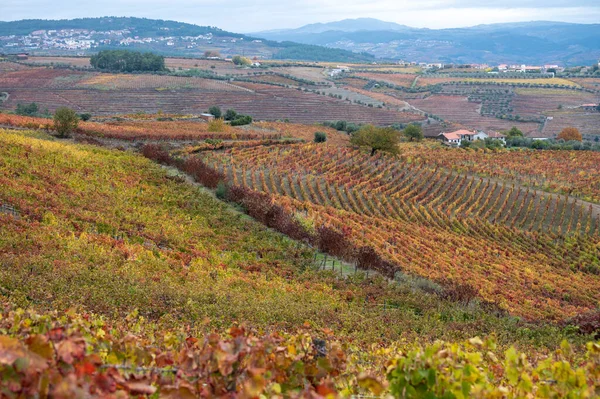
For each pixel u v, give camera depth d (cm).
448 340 1942
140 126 9394
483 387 541
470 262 4509
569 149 10831
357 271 3372
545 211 6575
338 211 5181
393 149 8262
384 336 1953
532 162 9012
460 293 3109
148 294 1959
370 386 487
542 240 5766
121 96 15212
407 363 522
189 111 14500
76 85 15888
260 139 8769
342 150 8362
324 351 672
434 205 6456
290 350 603
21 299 1597
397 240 4534
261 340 602
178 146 7106
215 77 18712
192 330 1470
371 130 8375
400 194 6556
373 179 6875
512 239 5722
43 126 6862
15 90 15012
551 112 18312
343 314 2183
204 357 514
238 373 509
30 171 3944
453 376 538
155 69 18538
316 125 12744
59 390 368
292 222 4162
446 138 12938
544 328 2489
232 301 2106
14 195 3266
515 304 3394
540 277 4406
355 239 4262
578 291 4209
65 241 2630
